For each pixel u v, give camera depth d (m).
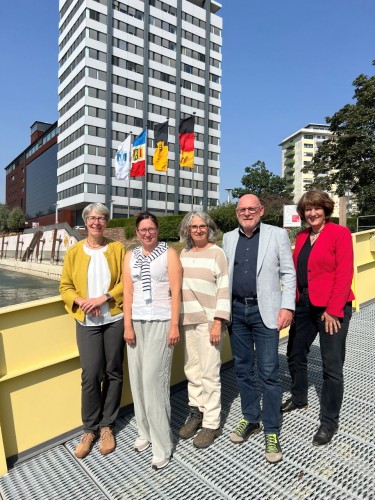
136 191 57.09
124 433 2.96
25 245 34.84
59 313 2.88
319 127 107.06
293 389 3.14
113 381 2.80
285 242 2.67
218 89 66.75
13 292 21.95
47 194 78.69
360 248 6.14
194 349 2.88
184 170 61.81
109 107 54.03
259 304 2.63
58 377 2.87
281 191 65.06
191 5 62.38
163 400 2.55
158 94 58.94
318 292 2.73
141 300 2.56
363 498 2.10
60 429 2.88
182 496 2.22
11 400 2.65
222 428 2.95
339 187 24.88
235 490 2.23
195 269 2.75
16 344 2.67
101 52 53.22
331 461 2.45
